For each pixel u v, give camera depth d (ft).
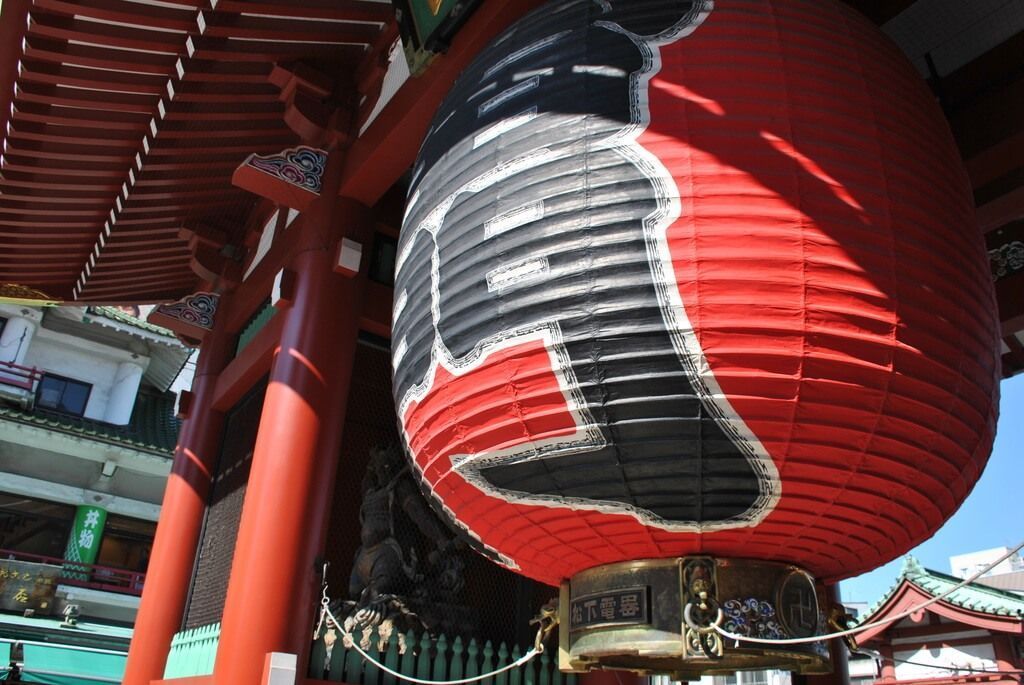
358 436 27.94
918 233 12.71
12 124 26.76
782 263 11.69
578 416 11.97
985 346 13.32
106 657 62.54
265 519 23.85
